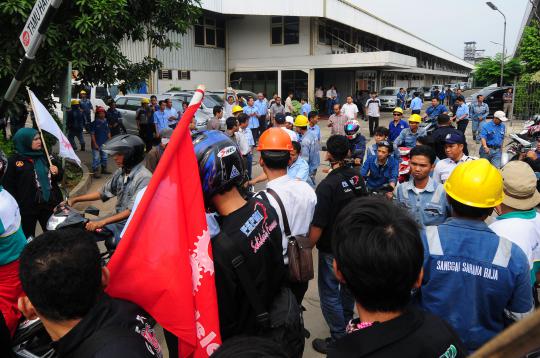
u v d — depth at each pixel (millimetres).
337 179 3287
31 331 2818
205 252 1848
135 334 1477
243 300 1995
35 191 4805
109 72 10039
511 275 1869
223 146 2033
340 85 30047
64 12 8773
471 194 1979
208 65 26156
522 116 21000
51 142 9672
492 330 1895
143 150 3785
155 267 1754
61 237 1482
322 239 3344
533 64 22406
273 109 17578
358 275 1307
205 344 1802
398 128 9648
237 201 2107
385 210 1391
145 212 1783
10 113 8781
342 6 25547
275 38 26109
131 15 9852
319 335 3938
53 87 9664
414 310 1361
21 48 8242
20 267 1470
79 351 1387
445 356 1271
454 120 16047
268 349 1085
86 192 8867
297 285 2500
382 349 1254
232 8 23312
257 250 1995
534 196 2512
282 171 2771
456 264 1916
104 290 1654
